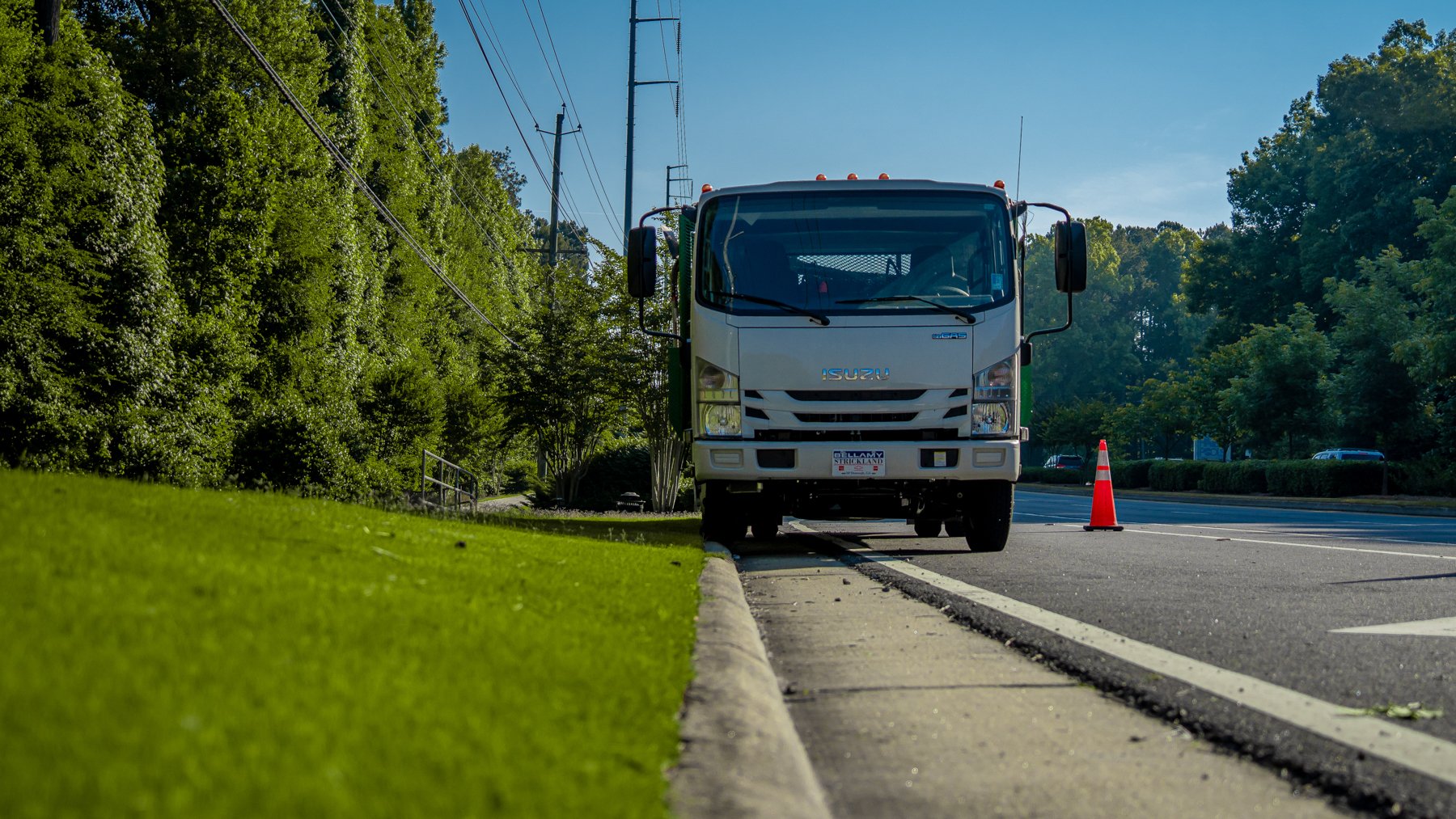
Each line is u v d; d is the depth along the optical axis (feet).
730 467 32.12
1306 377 141.59
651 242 32.81
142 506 16.79
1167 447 219.61
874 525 55.62
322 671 8.92
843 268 32.76
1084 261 32.55
